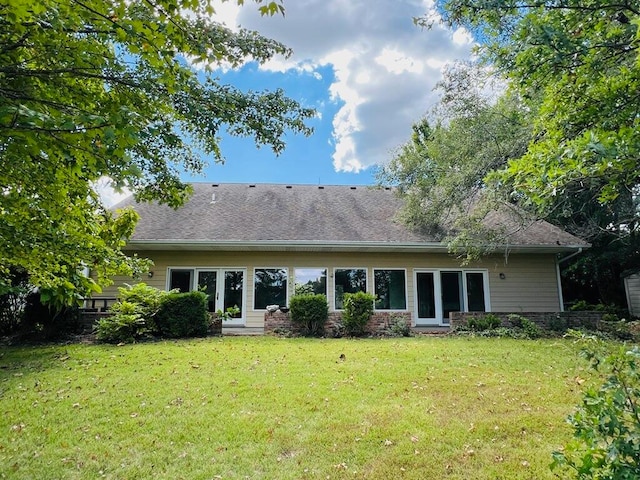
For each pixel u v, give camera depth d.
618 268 20.28
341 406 5.05
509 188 10.33
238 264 13.83
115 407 5.05
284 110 6.50
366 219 15.26
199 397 5.41
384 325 11.47
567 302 21.25
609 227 15.43
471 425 4.45
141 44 2.78
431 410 4.91
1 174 2.75
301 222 14.73
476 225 11.76
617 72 3.15
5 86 2.62
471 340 10.16
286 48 5.87
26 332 9.96
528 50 3.17
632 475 1.95
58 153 2.41
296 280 13.88
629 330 11.63
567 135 3.01
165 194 6.20
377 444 4.05
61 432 4.36
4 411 4.94
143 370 6.78
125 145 2.24
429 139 14.13
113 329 9.60
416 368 6.89
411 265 14.29
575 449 2.34
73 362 7.39
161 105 3.82
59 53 2.75
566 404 5.10
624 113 2.82
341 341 10.08
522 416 4.69
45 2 2.24
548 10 3.19
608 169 2.41
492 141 11.10
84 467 3.65
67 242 3.36
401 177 13.89
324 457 3.81
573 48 3.02
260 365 7.12
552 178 2.62
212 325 11.24
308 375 6.45
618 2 3.01
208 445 4.05
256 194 17.19
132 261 4.45
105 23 2.60
